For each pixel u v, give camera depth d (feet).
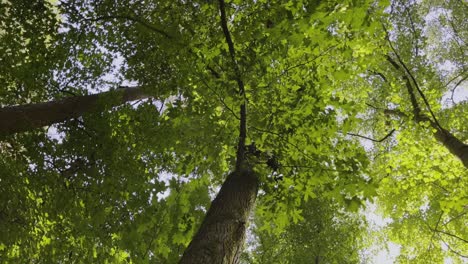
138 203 14.87
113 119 16.79
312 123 12.13
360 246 27.35
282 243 26.11
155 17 15.23
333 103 11.88
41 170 15.67
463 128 23.35
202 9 13.24
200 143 13.23
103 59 18.07
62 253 15.52
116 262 15.33
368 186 11.21
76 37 17.33
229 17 14.17
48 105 16.83
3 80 16.85
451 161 21.06
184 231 13.12
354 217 27.66
